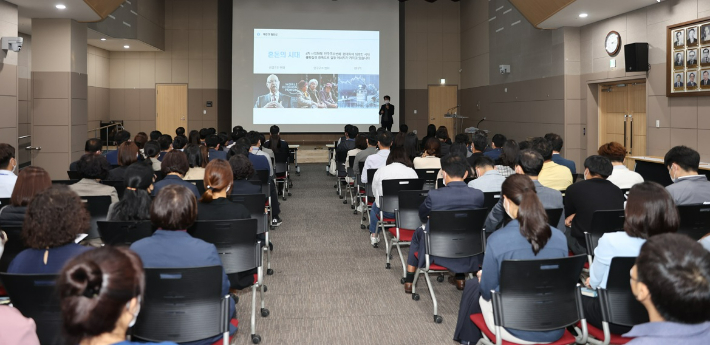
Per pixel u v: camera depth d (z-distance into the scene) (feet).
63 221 7.68
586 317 9.50
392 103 56.49
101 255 4.01
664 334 4.26
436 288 16.15
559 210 12.87
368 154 26.17
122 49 57.31
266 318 13.69
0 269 10.69
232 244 11.52
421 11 62.90
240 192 16.67
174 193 8.75
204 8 59.88
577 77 39.93
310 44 55.52
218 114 60.29
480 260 13.67
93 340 3.97
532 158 13.42
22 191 10.48
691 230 12.17
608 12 34.50
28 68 47.80
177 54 59.72
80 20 36.40
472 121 59.57
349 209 28.76
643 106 34.37
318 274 17.52
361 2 56.08
